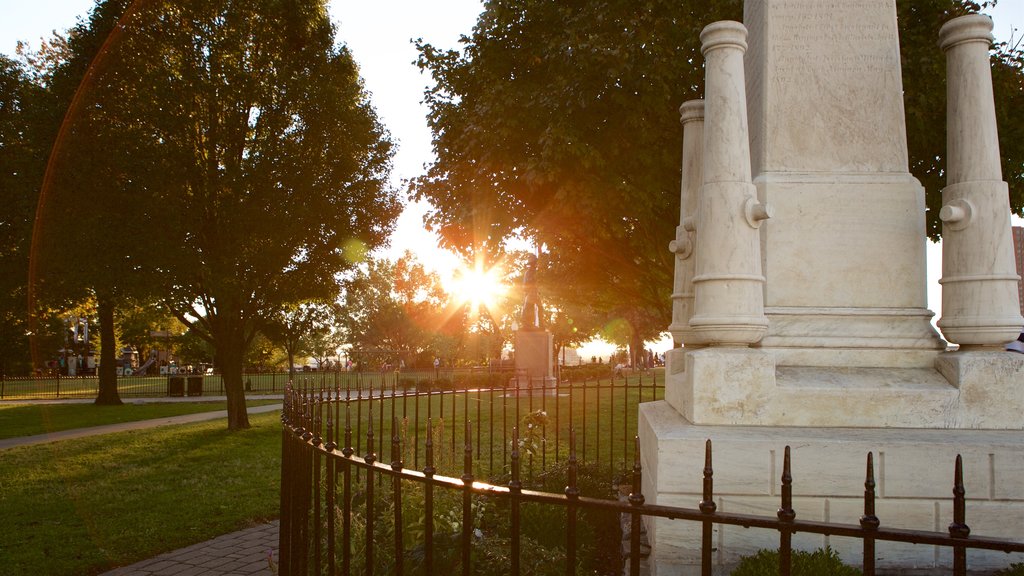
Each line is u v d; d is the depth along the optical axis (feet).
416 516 14.57
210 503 26.03
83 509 25.18
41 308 52.08
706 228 13.06
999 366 12.54
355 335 162.61
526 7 34.71
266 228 44.80
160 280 41.50
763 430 12.17
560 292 55.16
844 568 10.35
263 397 93.35
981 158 13.39
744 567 10.54
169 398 91.81
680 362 16.16
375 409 53.52
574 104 31.35
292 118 47.06
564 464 20.51
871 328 14.14
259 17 45.34
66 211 40.11
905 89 30.17
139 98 40.45
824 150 15.17
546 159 31.42
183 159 42.22
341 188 48.57
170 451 39.78
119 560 19.19
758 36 16.26
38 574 17.97
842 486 11.48
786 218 14.71
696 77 32.12
